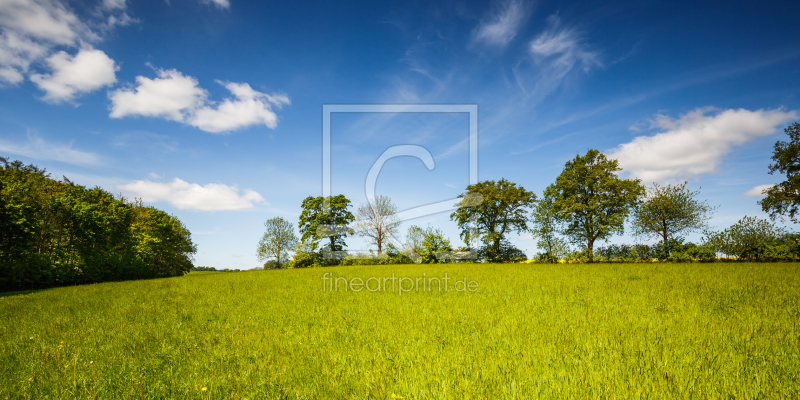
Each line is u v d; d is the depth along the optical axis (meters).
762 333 4.38
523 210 35.12
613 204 31.50
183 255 46.50
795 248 21.17
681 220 28.12
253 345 4.48
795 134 25.84
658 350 3.79
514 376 3.15
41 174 32.88
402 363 3.62
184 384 3.12
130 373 3.43
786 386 2.85
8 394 3.10
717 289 8.32
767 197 27.06
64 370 3.61
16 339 5.10
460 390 2.88
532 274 14.32
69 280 19.58
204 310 7.46
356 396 2.83
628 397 2.69
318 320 6.07
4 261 17.09
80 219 25.02
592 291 8.67
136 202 41.81
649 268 16.33
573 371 3.22
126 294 11.04
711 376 3.04
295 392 2.93
